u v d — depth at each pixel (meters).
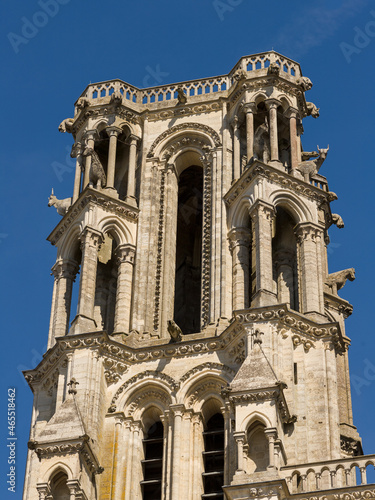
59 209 86.12
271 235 80.19
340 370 87.31
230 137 86.19
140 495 74.06
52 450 70.75
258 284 77.00
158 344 78.25
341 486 68.69
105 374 76.88
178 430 74.50
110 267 84.44
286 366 74.56
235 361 75.69
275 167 81.81
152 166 86.50
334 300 89.50
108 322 82.50
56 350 78.25
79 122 89.06
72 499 69.50
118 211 83.75
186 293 89.81
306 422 73.38
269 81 86.25
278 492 66.19
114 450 74.81
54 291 83.62
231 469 72.12
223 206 82.62
